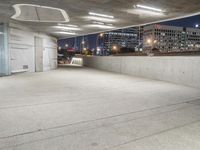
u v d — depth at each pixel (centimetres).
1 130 388
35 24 1430
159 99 691
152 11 1086
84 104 601
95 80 1181
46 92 780
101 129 401
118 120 458
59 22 1392
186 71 1022
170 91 855
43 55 1816
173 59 1112
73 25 1565
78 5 959
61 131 387
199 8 1020
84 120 454
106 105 594
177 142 348
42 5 949
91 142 341
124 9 1043
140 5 963
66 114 496
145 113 518
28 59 1577
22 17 1189
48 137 359
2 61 1312
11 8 985
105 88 904
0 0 861
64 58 3719
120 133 382
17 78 1210
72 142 340
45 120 449
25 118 461
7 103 598
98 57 2106
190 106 600
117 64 1719
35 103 603
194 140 357
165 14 1161
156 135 376
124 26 1638
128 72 1559
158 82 1132
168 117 488
